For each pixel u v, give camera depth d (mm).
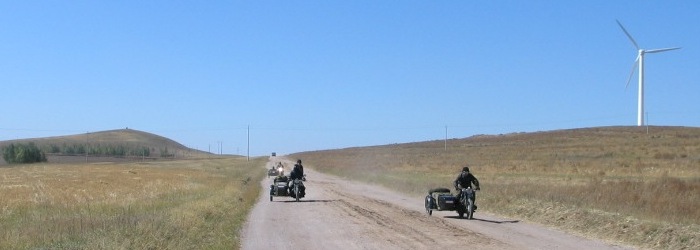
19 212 24203
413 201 32406
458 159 100812
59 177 61312
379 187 47750
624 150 96125
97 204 27562
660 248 14703
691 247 14023
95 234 15297
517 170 64062
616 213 19234
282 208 28203
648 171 54562
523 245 15516
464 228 19359
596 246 15281
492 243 15922
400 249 15195
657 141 110625
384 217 23375
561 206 21953
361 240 16969
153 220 17938
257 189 42750
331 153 190000
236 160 173000
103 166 104062
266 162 146875
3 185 46188
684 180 35906
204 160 171375
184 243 14812
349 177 66000
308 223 21547
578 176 50031
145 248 13570
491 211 25188
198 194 34750
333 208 27906
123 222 17578
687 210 19344
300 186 33125
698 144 97875
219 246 15281
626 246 15273
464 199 22766
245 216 24281
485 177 50688
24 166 108062
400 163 95125
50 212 24172
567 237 17016
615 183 33219
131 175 66125
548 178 47562
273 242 16812
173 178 58688
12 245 14266
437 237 17250
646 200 22188
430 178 50844
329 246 15969
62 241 14797
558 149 112562
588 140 132000
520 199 25578
